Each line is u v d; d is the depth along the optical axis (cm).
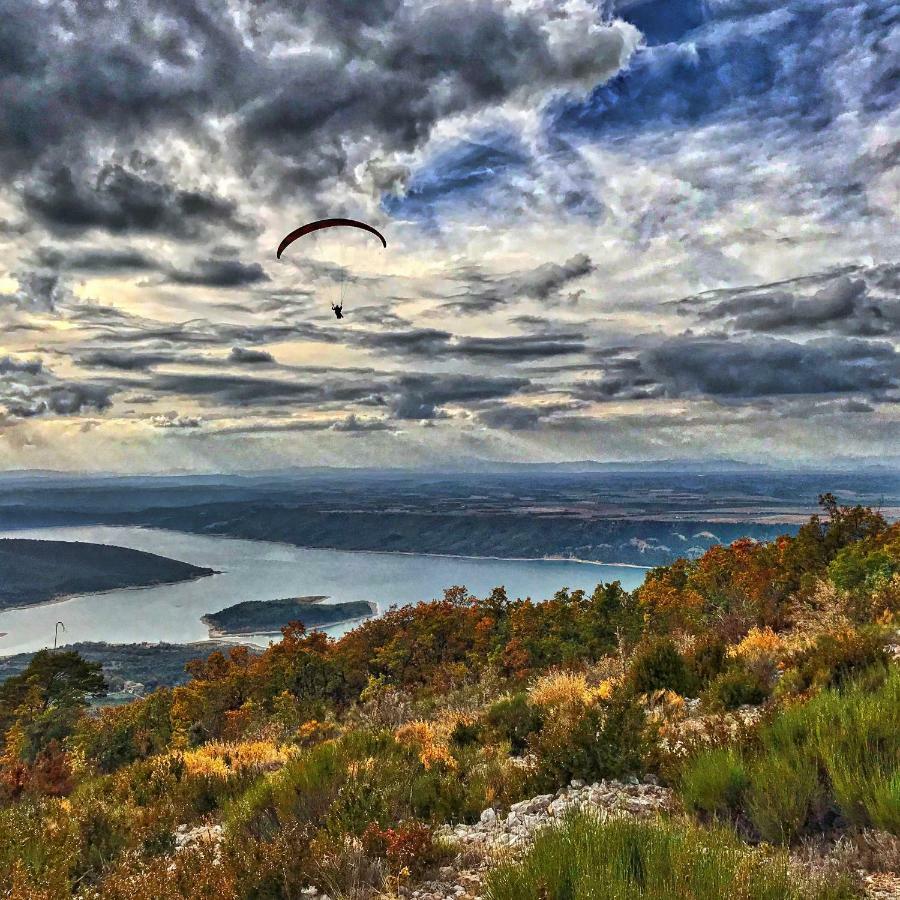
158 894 594
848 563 2658
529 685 1781
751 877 438
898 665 907
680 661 1267
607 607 6353
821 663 1041
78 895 675
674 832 509
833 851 512
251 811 807
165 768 1185
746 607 2097
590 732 817
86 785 1278
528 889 463
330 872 585
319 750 903
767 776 605
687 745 788
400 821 721
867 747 603
